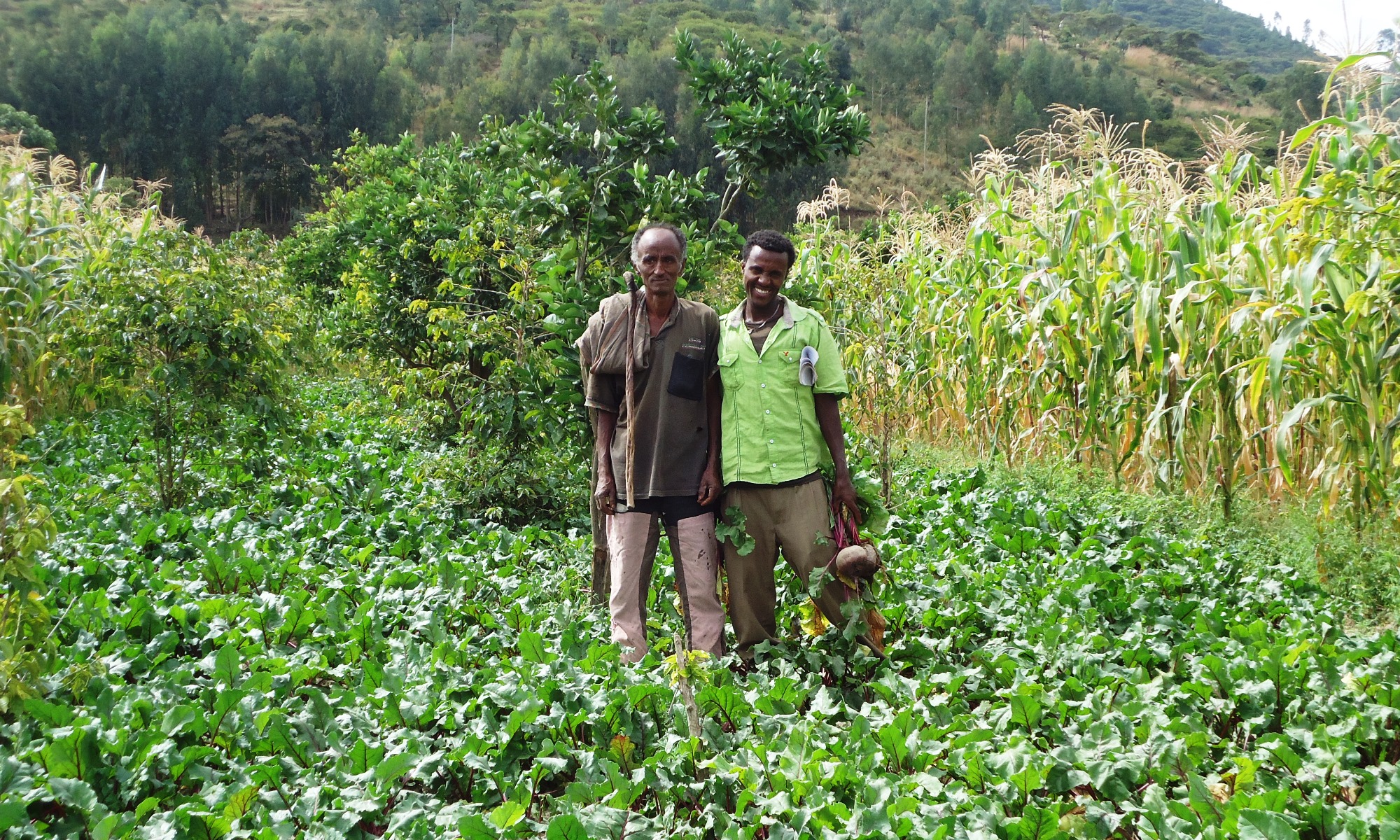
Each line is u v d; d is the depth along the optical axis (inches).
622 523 175.2
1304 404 239.5
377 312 441.4
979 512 299.0
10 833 111.5
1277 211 270.5
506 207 319.6
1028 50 5265.8
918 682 158.7
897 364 403.5
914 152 3378.4
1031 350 350.9
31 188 456.8
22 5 4178.2
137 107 2891.2
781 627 191.2
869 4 5743.1
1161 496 296.2
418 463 365.1
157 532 246.5
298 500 309.0
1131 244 305.4
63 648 164.6
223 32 3597.4
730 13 5354.3
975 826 115.8
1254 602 210.7
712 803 125.3
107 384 295.0
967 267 421.1
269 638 181.5
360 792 124.4
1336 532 239.8
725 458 172.9
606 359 173.3
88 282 311.9
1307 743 137.5
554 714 141.0
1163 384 290.5
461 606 205.6
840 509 176.9
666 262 168.2
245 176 2871.6
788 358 171.8
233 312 301.0
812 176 2283.5
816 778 125.1
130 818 116.1
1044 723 144.3
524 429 299.7
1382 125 243.6
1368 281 233.3
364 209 612.7
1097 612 195.8
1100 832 118.0
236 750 136.7
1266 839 107.0
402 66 4156.0
